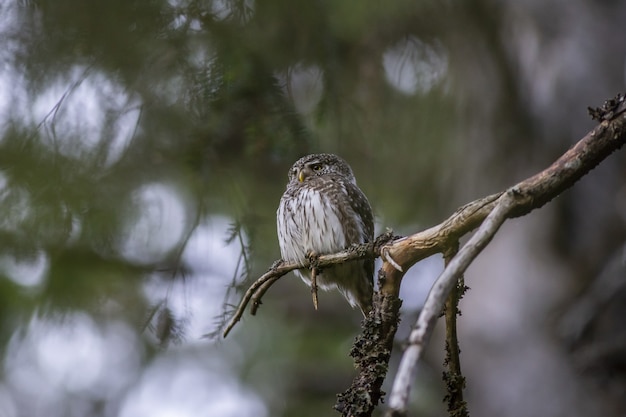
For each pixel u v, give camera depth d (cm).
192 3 801
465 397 1200
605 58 1192
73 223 877
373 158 1209
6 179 845
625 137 472
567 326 1068
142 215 974
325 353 1433
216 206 1028
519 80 1215
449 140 1236
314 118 973
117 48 812
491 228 437
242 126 891
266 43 919
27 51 816
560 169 468
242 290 838
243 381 1410
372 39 1133
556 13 1209
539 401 1121
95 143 852
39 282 1154
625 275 997
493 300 1208
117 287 1126
